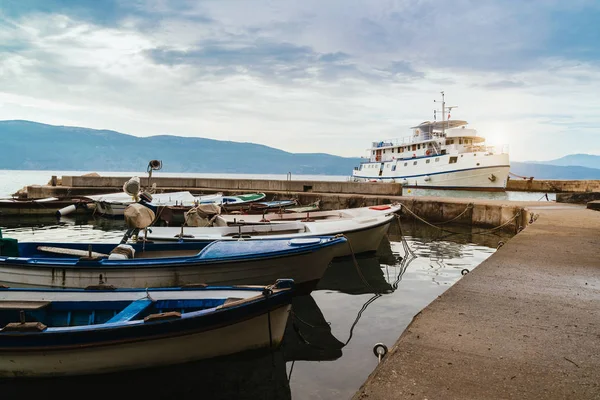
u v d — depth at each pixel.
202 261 7.27
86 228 19.31
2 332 4.62
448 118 44.50
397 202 22.88
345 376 5.16
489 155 38.94
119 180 30.19
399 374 2.94
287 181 28.70
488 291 5.08
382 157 49.41
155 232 10.50
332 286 9.59
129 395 4.91
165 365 5.16
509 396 2.63
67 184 29.59
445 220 21.47
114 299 5.68
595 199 20.14
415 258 13.04
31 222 21.33
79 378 4.99
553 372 2.97
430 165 42.16
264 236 10.45
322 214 14.91
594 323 3.98
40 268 7.00
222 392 4.90
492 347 3.41
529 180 46.53
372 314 7.55
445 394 2.66
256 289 5.73
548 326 3.90
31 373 4.93
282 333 5.77
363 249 12.52
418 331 3.77
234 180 29.88
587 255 7.35
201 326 4.99
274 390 4.87
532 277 5.79
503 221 19.16
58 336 4.66
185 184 30.64
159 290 5.80
